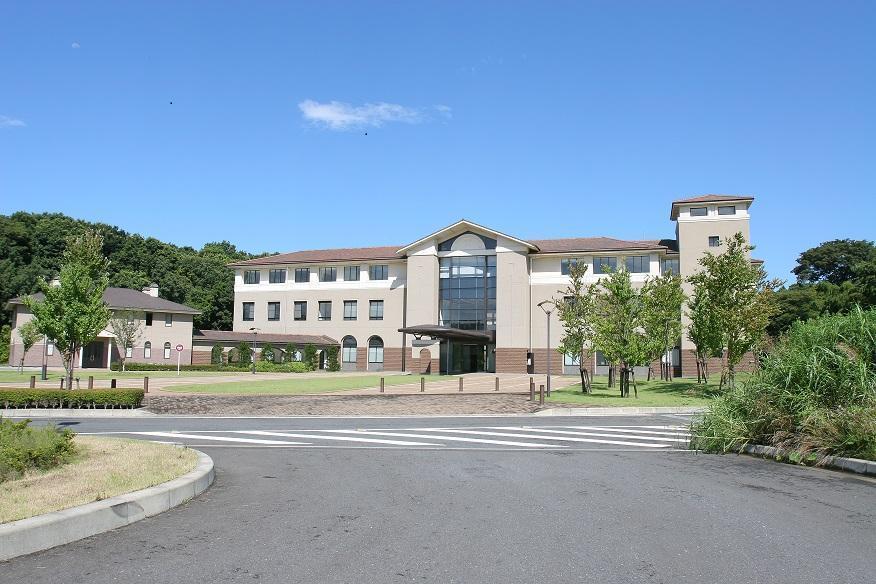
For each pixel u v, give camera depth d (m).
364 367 60.28
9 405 22.91
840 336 12.34
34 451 8.86
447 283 57.09
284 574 5.39
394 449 13.53
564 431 16.77
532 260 55.69
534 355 54.28
